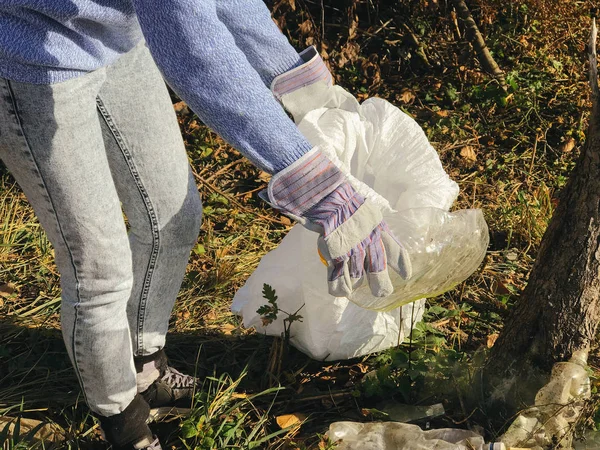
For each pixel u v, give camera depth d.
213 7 1.53
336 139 2.33
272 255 2.60
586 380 2.16
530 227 3.40
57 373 2.64
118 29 1.63
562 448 2.10
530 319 2.23
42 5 1.48
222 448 2.22
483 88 4.54
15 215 3.57
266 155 1.57
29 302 3.08
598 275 2.11
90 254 1.80
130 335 2.18
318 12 5.18
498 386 2.30
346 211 1.62
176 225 2.05
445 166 4.04
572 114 4.34
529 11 4.85
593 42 2.00
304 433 2.37
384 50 5.05
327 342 2.50
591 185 2.04
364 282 1.89
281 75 2.13
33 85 1.59
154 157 1.95
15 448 2.17
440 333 2.74
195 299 3.04
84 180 1.73
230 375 2.65
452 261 2.07
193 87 1.51
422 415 2.31
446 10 4.98
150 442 2.17
